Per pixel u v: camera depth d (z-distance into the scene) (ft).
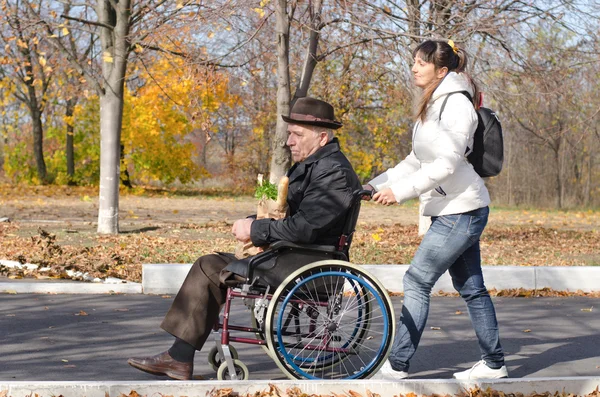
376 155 143.43
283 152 57.21
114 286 38.70
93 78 62.85
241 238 21.40
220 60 59.26
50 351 26.45
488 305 22.94
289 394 19.83
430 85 21.83
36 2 62.80
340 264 20.70
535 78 60.64
